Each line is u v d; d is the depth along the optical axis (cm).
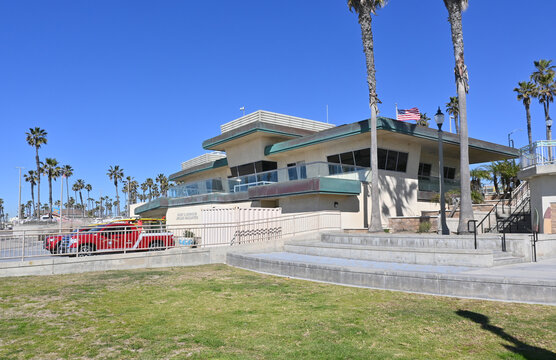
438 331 641
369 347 567
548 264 1220
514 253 1304
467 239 1414
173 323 702
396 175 2627
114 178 10981
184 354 541
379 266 1255
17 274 1288
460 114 1788
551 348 552
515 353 537
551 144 1667
